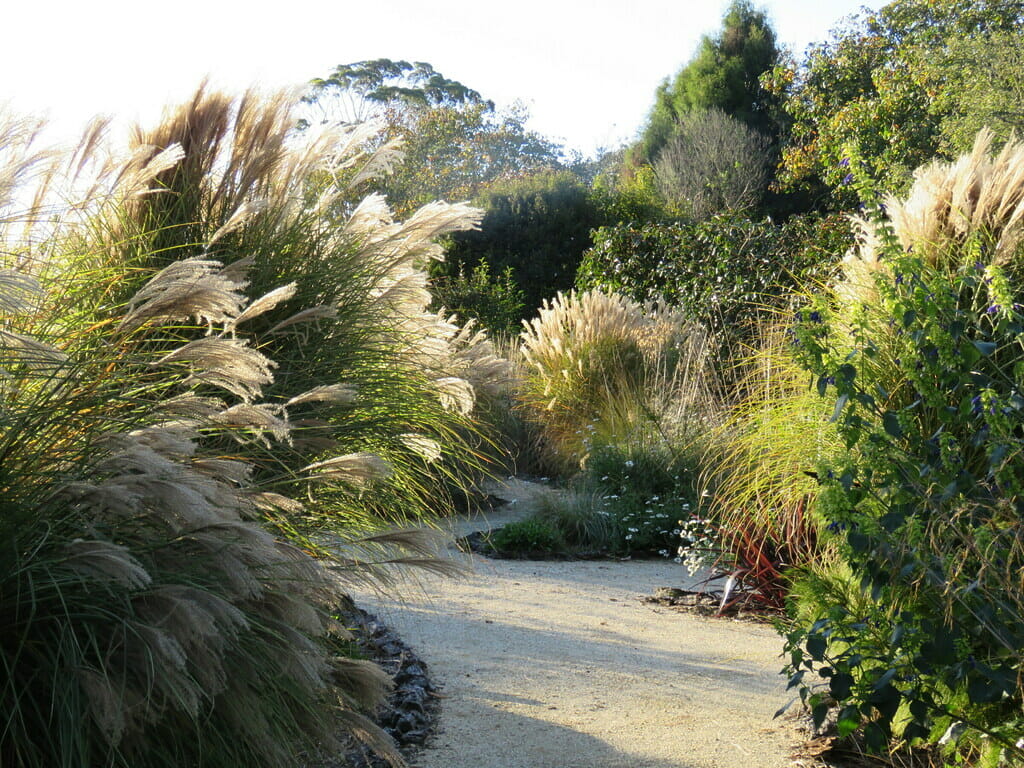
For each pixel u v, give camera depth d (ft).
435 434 14.56
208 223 12.71
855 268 15.03
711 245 44.98
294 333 12.21
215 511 7.57
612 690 13.43
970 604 9.30
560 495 28.58
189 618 6.93
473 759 10.72
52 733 7.11
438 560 10.09
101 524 7.91
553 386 35.70
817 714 9.93
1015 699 9.28
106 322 9.18
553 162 141.59
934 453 10.25
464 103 137.08
